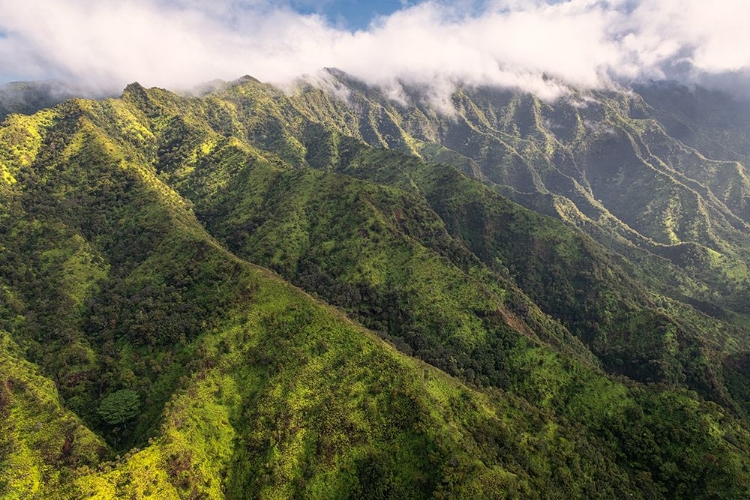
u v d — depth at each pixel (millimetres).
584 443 104438
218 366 103562
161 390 100625
